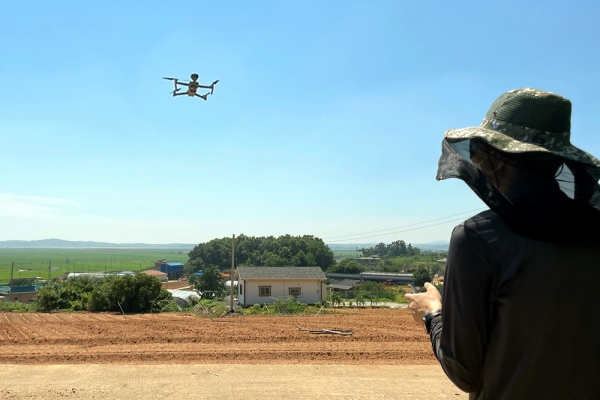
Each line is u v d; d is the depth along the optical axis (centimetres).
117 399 617
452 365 135
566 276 122
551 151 128
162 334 1525
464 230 136
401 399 628
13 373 772
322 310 2808
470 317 129
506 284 126
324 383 712
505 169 136
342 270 8481
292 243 10062
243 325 1808
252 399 620
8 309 2822
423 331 1672
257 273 3862
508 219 129
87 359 1013
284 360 1009
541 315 122
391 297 4384
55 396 630
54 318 2170
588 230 124
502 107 140
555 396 123
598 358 124
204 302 3984
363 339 1455
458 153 147
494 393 131
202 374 770
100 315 2412
